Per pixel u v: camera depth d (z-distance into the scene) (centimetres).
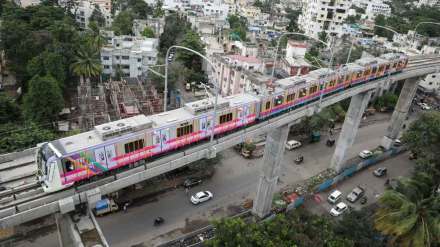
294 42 8638
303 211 3650
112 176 2569
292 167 5406
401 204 2672
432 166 3812
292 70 7388
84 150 2375
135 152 2711
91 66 6331
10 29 6150
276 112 3850
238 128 3538
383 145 6212
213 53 8112
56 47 6197
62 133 4866
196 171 4900
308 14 13112
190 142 3108
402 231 2541
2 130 4062
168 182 4647
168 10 12988
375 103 8000
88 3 11150
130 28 9625
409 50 9062
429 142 4919
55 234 3609
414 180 2906
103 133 2506
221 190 4675
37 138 3866
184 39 8362
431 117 5303
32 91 4853
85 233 2330
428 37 10688
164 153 2994
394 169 5684
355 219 3231
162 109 6316
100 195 2433
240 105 3388
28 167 2655
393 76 5328
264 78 6469
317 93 4328
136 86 6931
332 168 5288
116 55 7288
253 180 4972
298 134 6425
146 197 4362
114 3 13512
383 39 11112
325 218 3241
